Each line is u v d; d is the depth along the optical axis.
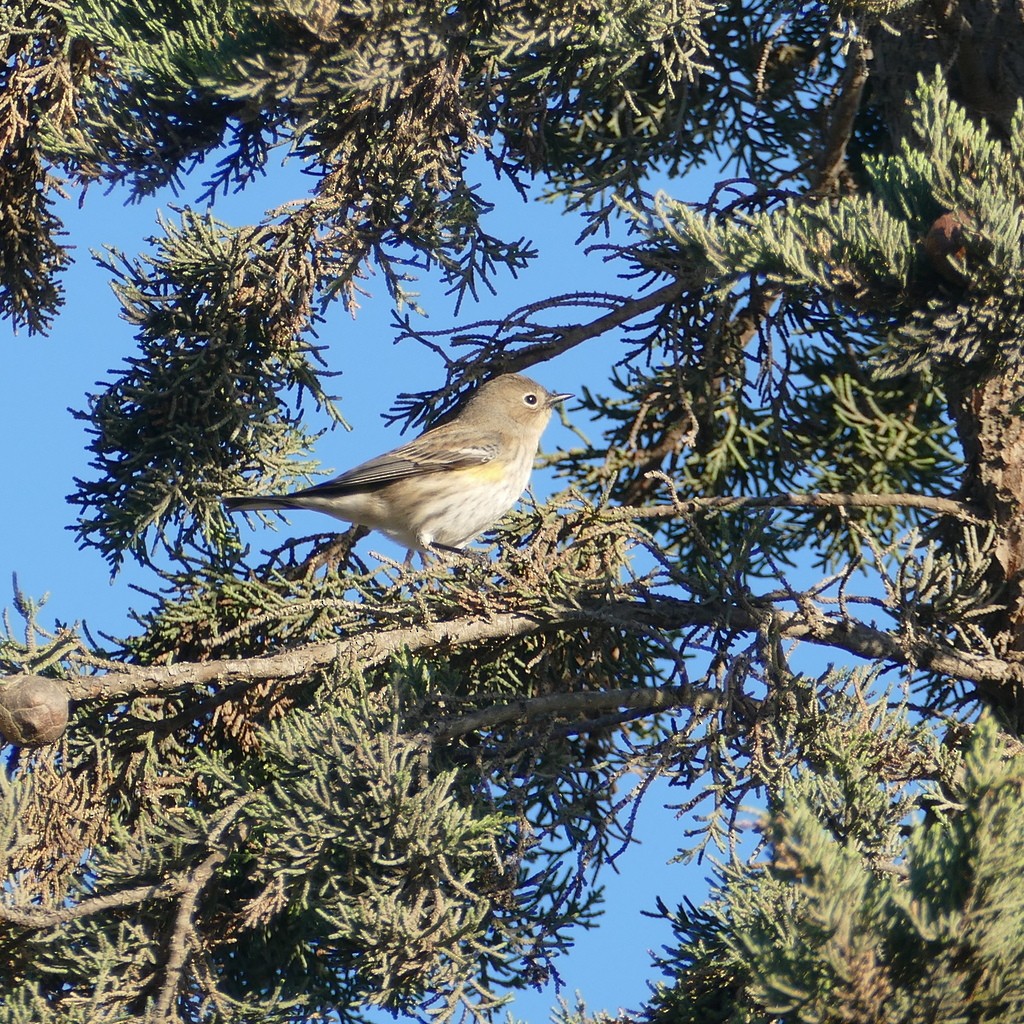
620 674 12.56
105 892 9.78
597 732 12.71
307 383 12.98
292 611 11.33
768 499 12.26
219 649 12.17
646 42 10.42
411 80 10.63
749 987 6.63
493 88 11.92
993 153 9.08
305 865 9.39
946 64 12.75
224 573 12.41
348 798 9.46
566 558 12.20
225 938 10.38
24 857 10.40
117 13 10.69
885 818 8.80
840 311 10.48
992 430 12.24
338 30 9.70
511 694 11.09
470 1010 8.79
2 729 9.42
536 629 11.53
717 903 9.36
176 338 12.69
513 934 9.85
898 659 11.29
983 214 8.66
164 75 10.50
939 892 6.27
